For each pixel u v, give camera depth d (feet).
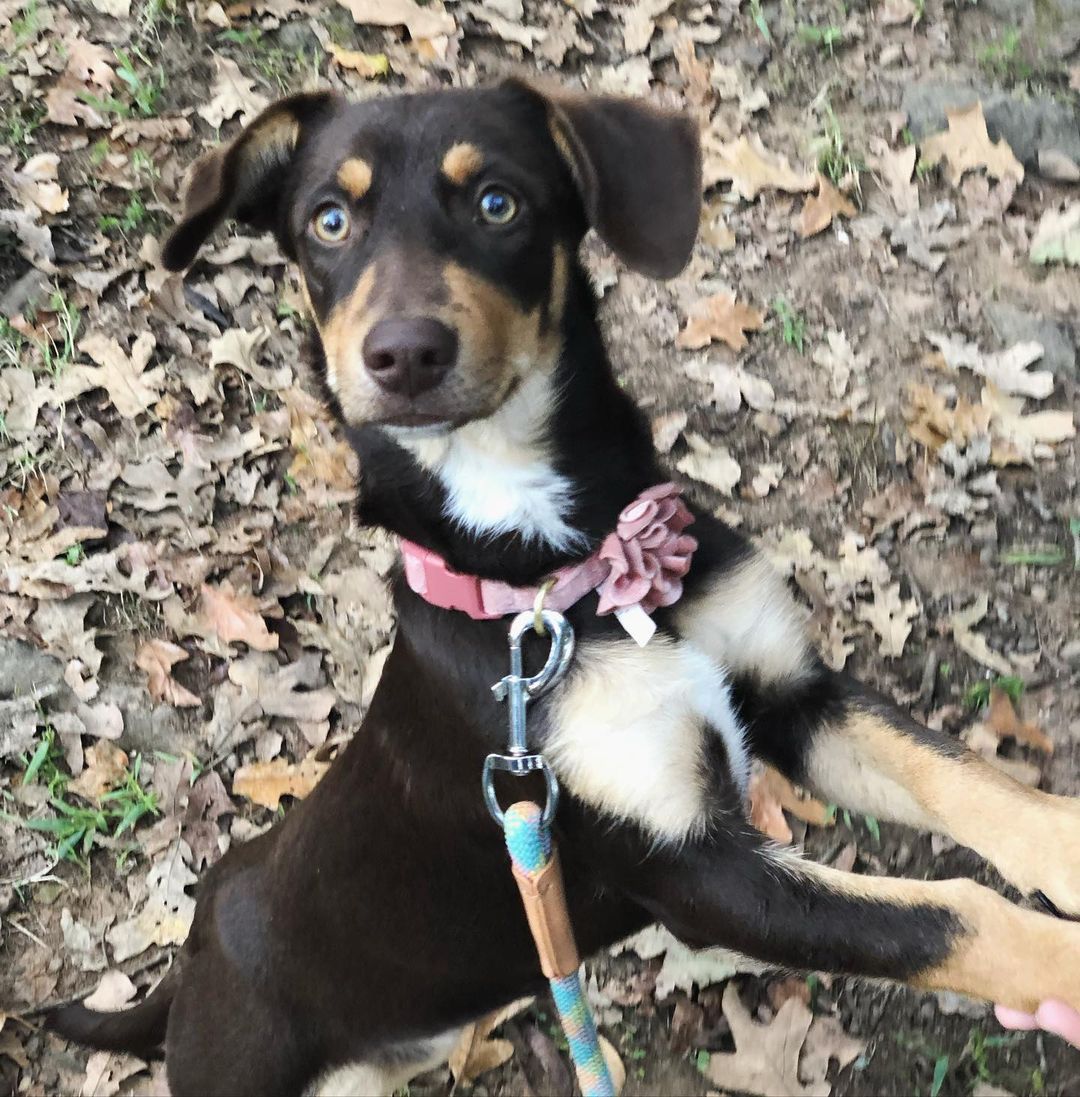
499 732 1.46
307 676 2.47
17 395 2.72
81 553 2.56
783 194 3.09
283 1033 1.78
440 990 1.75
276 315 2.87
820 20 3.39
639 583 1.45
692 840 1.41
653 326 2.90
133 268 2.91
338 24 3.37
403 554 1.58
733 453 2.71
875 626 2.45
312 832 1.70
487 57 3.33
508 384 1.46
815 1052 2.09
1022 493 2.62
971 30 3.36
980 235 2.99
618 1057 2.10
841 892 1.35
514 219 1.49
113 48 3.28
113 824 2.35
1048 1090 2.05
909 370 2.80
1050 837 1.39
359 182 1.48
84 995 2.18
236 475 2.68
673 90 3.27
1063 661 2.42
